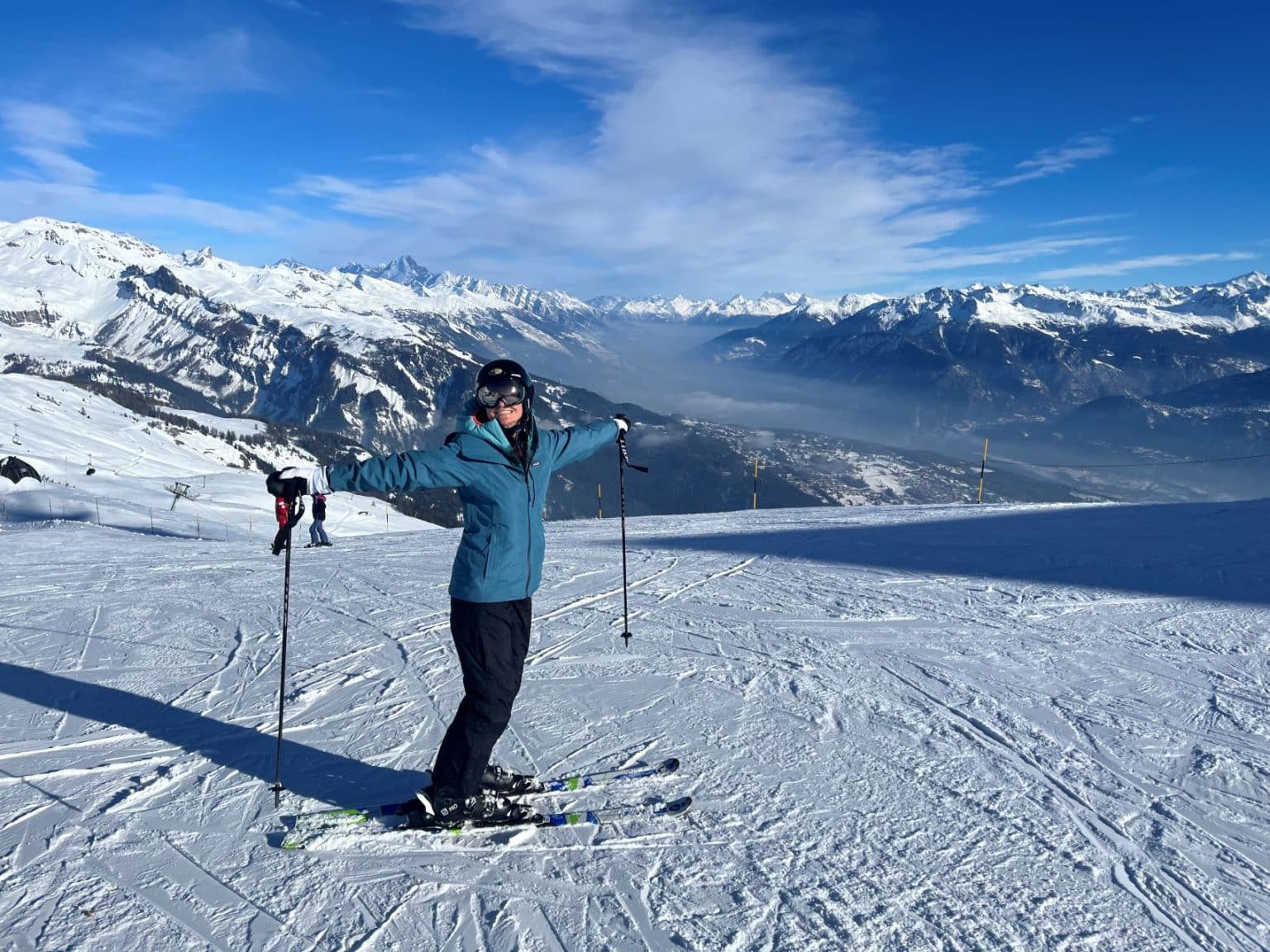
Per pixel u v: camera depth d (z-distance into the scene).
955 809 3.64
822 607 7.47
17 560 12.18
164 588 9.14
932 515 15.04
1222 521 12.17
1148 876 3.09
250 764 4.23
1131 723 4.64
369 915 2.89
